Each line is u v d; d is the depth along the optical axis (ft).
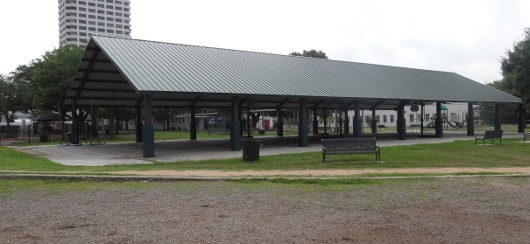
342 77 107.14
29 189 36.88
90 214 27.09
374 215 26.30
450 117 251.39
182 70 79.61
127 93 104.06
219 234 22.15
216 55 96.99
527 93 152.05
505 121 243.19
